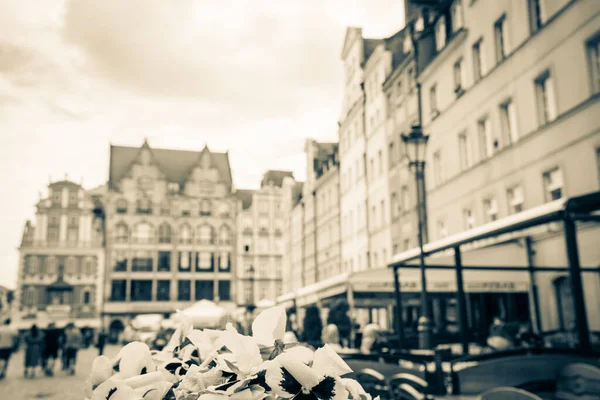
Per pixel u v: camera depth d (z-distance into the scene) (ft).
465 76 76.69
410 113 95.25
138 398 3.32
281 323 3.66
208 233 224.74
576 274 22.21
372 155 117.60
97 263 210.18
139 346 4.00
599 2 48.78
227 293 222.69
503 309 62.85
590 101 50.42
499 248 58.03
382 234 110.42
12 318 200.44
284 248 213.66
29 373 68.74
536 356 17.84
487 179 69.46
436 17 88.99
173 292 216.13
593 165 50.65
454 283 47.16
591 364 17.57
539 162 58.65
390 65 107.86
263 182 242.17
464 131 76.74
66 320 202.90
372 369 23.84
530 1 60.29
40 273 206.39
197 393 3.30
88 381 3.74
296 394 3.01
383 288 47.65
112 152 229.66
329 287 53.21
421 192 88.84
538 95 59.67
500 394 9.82
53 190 211.82
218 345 3.76
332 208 151.33
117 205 217.77
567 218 22.24
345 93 140.15
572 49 52.85
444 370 22.25
